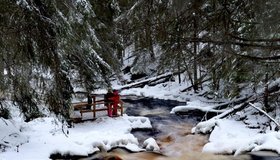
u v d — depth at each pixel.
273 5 6.72
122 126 16.12
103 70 16.27
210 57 7.95
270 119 14.36
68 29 11.27
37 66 10.57
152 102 23.14
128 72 31.59
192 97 23.16
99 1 16.50
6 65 10.79
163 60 8.58
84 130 15.34
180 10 7.33
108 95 17.42
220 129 14.97
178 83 26.62
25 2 9.23
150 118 18.81
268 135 12.77
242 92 18.16
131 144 13.89
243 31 7.92
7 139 12.45
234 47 8.06
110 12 16.78
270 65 10.30
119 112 18.98
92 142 13.05
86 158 12.38
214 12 7.10
